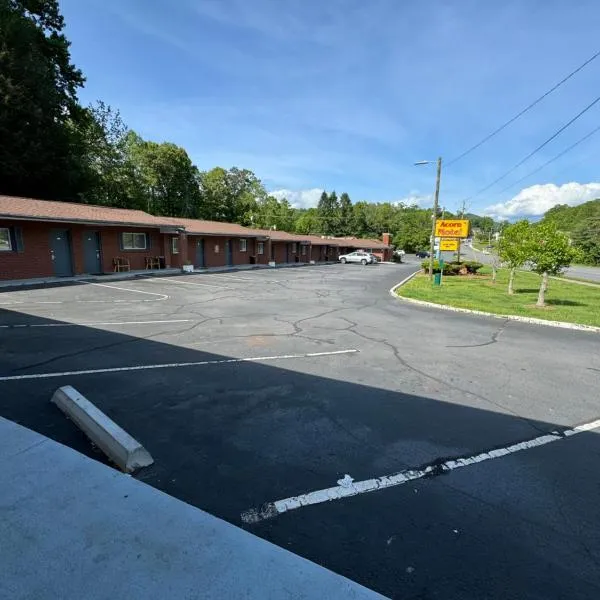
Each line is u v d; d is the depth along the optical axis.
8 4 26.38
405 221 96.12
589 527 2.65
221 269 26.70
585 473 3.31
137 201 42.31
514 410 4.57
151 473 3.06
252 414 4.18
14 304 10.58
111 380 5.02
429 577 2.19
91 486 2.67
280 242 39.44
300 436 3.75
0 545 2.12
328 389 4.99
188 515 2.44
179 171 49.91
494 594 2.09
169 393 4.67
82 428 3.60
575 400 4.95
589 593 2.12
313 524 2.58
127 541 2.19
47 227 16.67
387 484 3.05
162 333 7.70
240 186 62.75
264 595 1.89
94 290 13.81
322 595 1.91
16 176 25.77
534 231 13.69
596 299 15.49
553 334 8.82
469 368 6.12
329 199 93.62
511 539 2.51
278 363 6.00
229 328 8.36
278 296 14.02
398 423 4.12
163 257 23.00
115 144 40.44
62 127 28.77
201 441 3.58
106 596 1.83
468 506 2.83
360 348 7.07
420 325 9.40
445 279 24.03
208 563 2.06
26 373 5.16
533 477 3.23
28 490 2.60
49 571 1.96
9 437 3.27
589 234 61.53
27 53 25.77
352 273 29.09
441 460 3.44
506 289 18.66
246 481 3.01
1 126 24.39
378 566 2.25
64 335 7.29
